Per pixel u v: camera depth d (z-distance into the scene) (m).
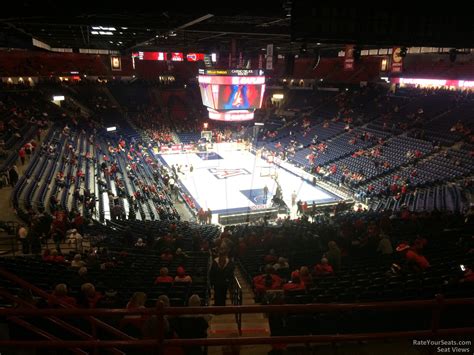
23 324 4.81
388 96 47.97
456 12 9.29
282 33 17.27
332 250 10.33
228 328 7.39
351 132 44.06
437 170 29.73
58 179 23.56
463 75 41.47
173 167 36.34
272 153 44.97
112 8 9.22
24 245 14.49
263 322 7.71
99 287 8.87
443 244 12.84
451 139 34.09
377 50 42.62
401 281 8.88
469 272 8.60
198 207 30.02
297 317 6.88
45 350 5.41
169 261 12.53
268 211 29.17
